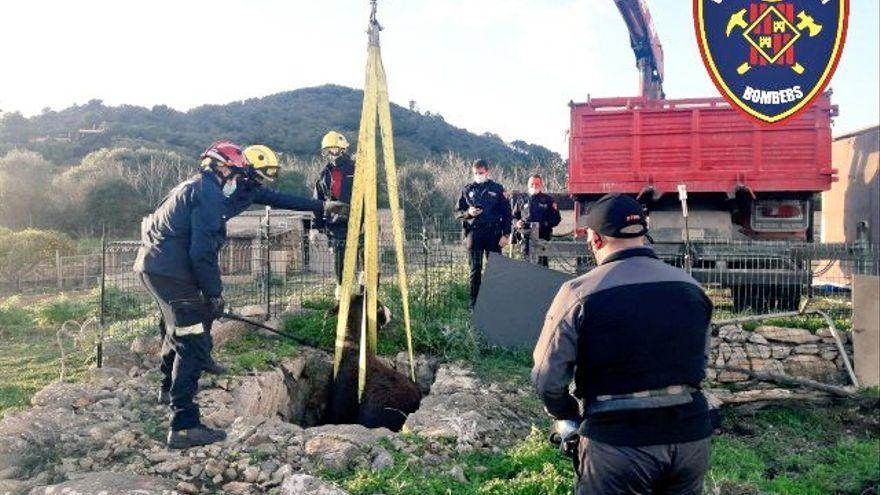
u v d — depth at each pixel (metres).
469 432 5.71
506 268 9.35
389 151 7.42
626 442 3.01
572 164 11.07
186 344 5.18
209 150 5.35
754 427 8.20
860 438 7.94
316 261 12.67
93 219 39.22
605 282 3.13
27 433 5.21
